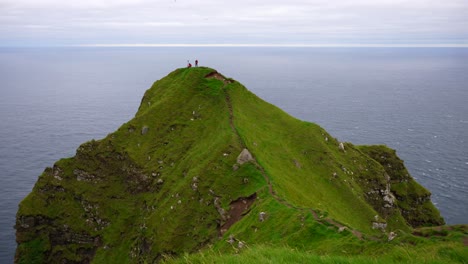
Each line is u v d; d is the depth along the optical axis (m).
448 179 170.38
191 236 76.25
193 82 123.38
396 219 101.69
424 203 117.38
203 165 87.06
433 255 22.39
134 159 104.06
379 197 102.94
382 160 121.56
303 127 109.19
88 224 100.88
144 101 135.75
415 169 184.62
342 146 109.12
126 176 104.06
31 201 104.44
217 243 65.00
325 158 99.38
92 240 99.44
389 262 20.59
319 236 46.12
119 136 110.62
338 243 37.22
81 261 99.06
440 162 195.25
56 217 102.88
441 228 28.08
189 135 106.31
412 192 117.38
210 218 76.38
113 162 107.31
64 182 107.00
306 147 101.62
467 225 27.59
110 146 108.88
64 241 101.94
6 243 121.44
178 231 78.25
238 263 18.25
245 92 120.56
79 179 107.12
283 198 67.38
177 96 119.25
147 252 81.94
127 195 102.00
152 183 98.62
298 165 92.56
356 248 32.97
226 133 96.00
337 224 47.81
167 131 109.88
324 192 87.25
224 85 120.31
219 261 18.81
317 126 111.38
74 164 108.81
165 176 96.31
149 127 110.88
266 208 64.00
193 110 114.38
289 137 104.88
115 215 99.44
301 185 83.44
